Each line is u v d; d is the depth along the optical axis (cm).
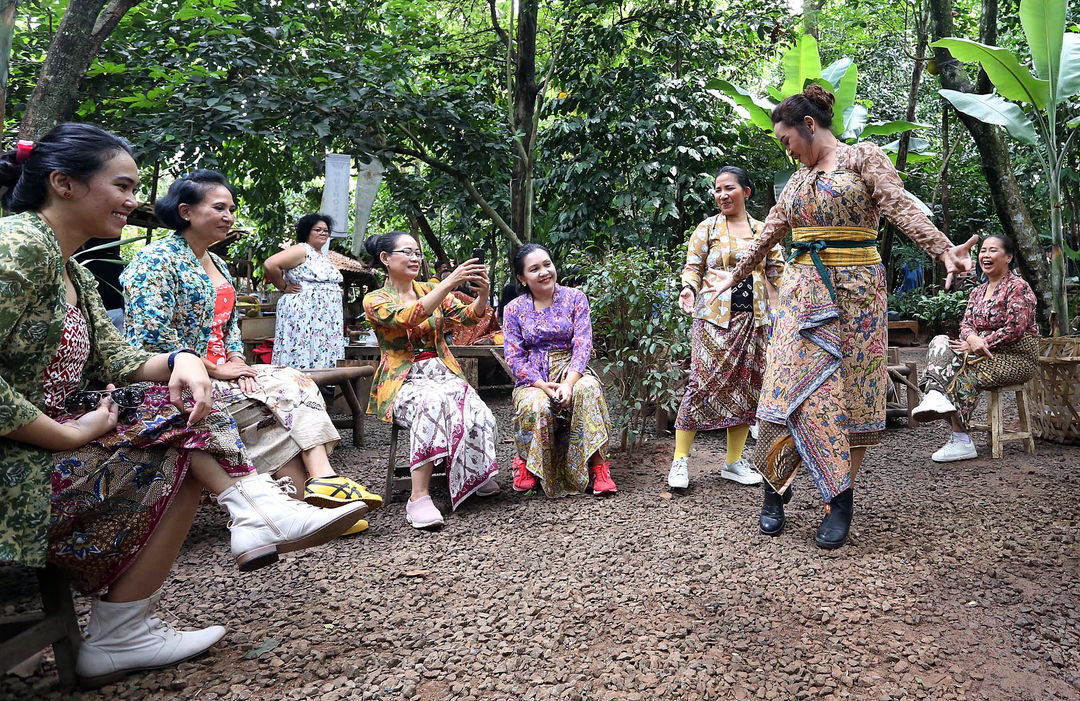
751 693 194
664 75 895
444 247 1287
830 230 297
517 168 876
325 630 234
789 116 299
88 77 596
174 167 651
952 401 445
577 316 406
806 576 271
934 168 1192
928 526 322
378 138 772
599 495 388
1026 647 217
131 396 194
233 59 623
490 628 233
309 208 1275
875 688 195
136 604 203
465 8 1091
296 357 543
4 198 186
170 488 198
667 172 827
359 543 321
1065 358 473
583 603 252
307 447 317
